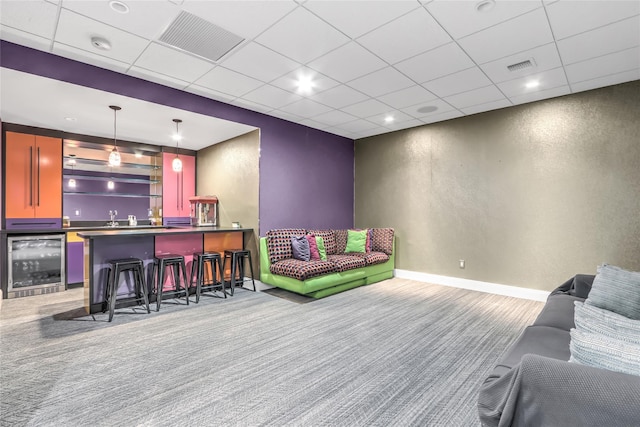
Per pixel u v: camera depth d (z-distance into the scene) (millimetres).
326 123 5109
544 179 3965
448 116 4707
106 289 3553
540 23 2410
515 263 4191
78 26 2457
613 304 2043
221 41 2688
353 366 2297
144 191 7984
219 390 1974
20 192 4332
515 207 4191
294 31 2541
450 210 4816
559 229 3857
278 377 2137
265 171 4652
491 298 4113
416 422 1685
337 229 5812
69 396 1891
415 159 5246
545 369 928
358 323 3191
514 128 4207
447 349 2588
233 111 4258
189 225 6020
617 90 3500
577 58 2941
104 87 3180
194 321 3234
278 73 3289
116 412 1745
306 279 3936
